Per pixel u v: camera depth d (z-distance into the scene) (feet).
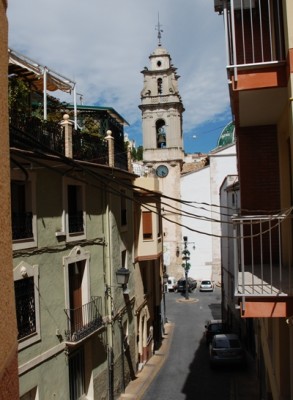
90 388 50.39
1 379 8.97
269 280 25.67
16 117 39.09
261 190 31.40
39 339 40.47
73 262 47.85
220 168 171.53
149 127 175.63
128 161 71.97
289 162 29.66
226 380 64.54
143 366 74.13
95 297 52.60
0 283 9.23
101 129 65.87
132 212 71.00
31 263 40.27
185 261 161.99
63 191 46.29
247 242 31.89
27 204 40.57
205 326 102.53
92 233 53.36
